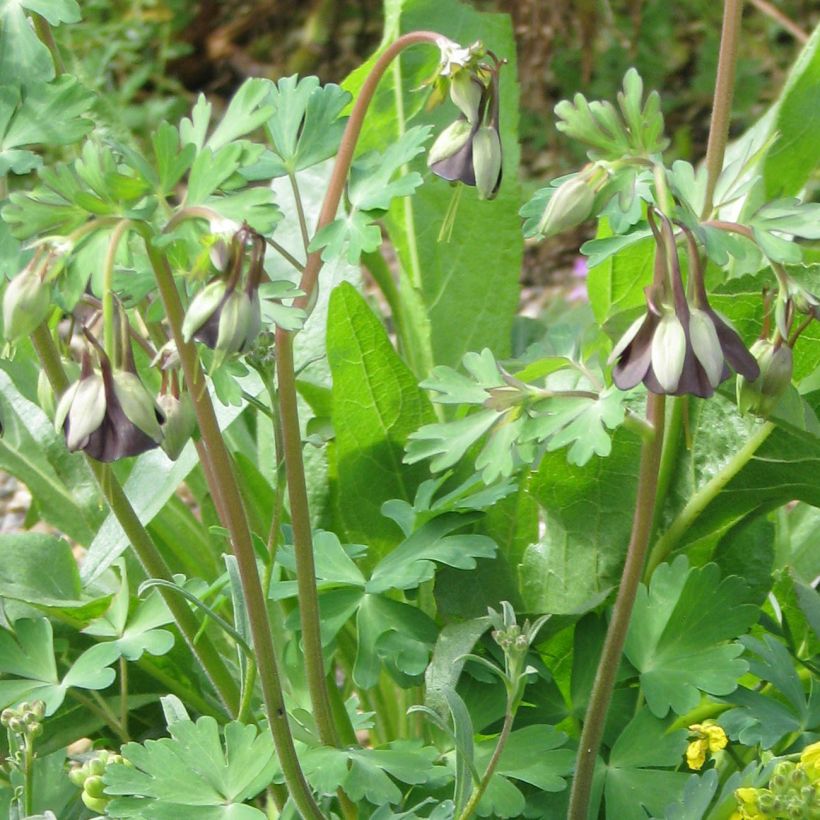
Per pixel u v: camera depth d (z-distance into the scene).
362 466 0.64
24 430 0.71
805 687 0.61
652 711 0.56
